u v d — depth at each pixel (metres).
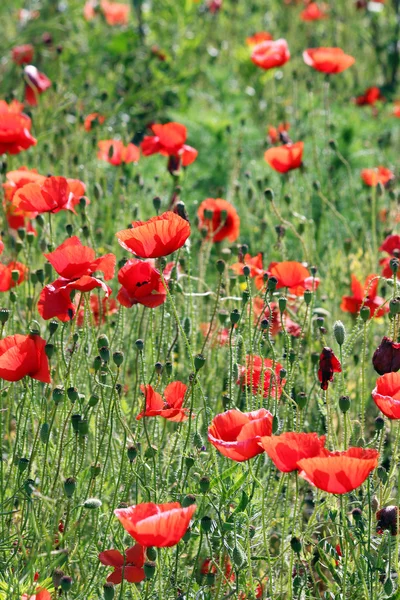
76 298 6.86
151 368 6.62
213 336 7.14
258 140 13.15
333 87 16.75
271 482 6.02
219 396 6.93
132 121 14.12
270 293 6.57
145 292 5.43
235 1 18.42
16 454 5.79
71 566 5.37
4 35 16.58
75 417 5.17
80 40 16.44
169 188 11.21
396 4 17.22
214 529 5.34
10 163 9.18
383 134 13.80
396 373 4.94
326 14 18.48
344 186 12.04
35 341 5.04
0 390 5.97
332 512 5.19
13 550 5.48
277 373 6.05
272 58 11.12
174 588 5.14
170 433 6.55
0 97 13.51
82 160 10.76
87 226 7.30
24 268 7.13
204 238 8.18
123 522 4.13
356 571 5.20
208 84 16.55
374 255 9.23
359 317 5.97
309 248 9.60
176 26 16.75
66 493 4.80
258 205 10.58
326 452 4.38
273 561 5.11
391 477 5.70
